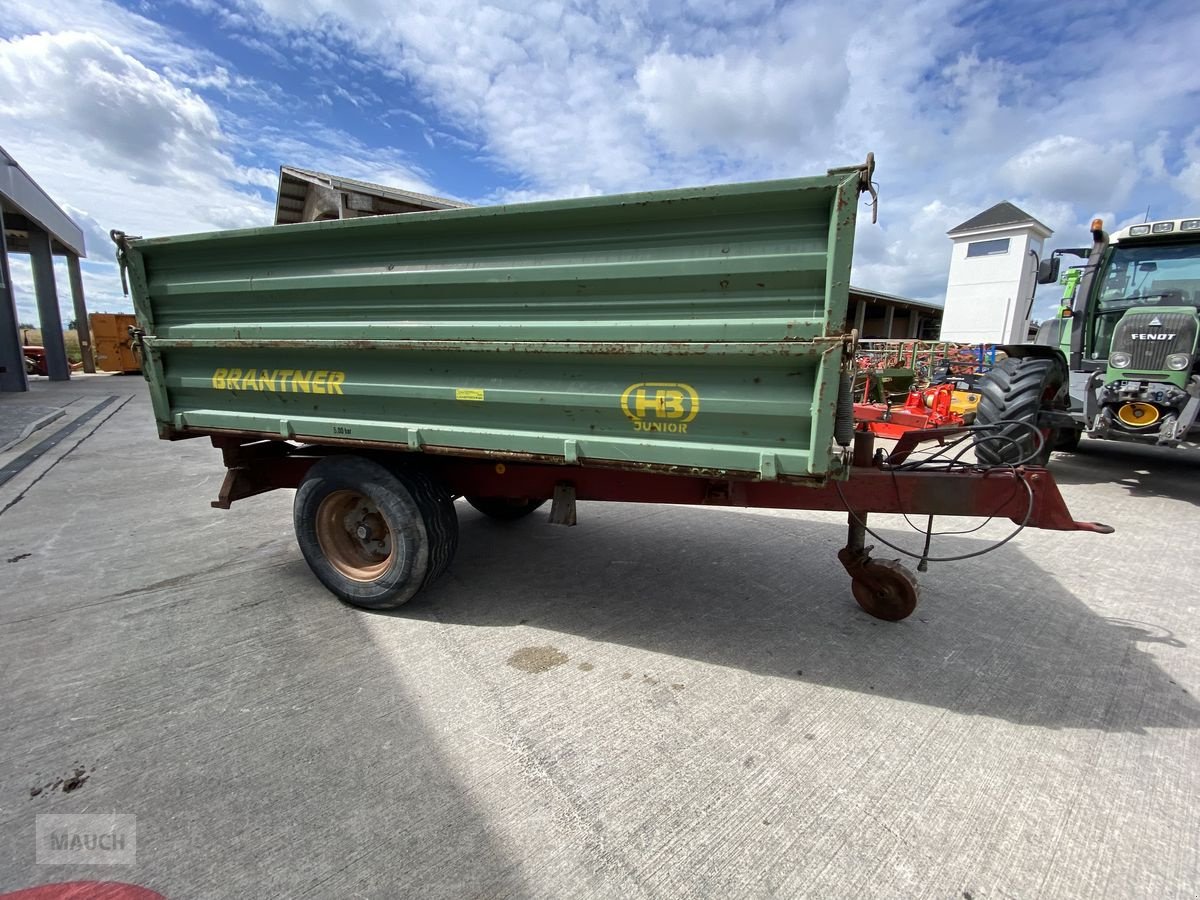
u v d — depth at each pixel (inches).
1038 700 101.0
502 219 97.0
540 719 94.3
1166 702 100.9
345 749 86.3
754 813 76.1
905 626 126.9
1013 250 918.4
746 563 162.2
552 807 76.5
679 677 106.7
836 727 93.4
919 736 91.5
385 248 108.7
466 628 123.6
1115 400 237.3
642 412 95.3
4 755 83.4
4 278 585.0
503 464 126.6
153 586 142.2
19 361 603.2
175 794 77.1
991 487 105.7
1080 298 271.0
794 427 87.4
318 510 130.8
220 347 126.9
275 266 119.2
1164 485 257.9
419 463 128.6
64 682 101.5
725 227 86.2
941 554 171.8
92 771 80.7
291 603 134.0
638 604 136.2
